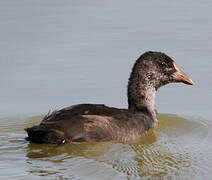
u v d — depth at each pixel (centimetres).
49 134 1540
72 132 1554
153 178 1396
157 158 1522
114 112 1662
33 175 1386
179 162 1499
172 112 1920
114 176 1399
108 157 1511
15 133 1673
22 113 1867
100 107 1658
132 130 1659
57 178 1373
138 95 1773
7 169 1421
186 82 1814
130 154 1541
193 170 1445
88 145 1570
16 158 1490
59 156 1504
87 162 1470
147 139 1673
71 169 1427
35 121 1786
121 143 1611
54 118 1586
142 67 1783
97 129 1584
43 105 1945
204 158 1526
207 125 1792
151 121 1755
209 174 1426
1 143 1584
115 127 1619
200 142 1653
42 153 1518
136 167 1457
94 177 1388
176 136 1705
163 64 1800
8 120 1798
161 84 1812
